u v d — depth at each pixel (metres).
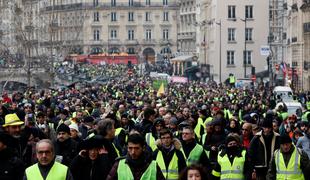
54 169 28.69
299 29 166.62
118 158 29.19
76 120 48.12
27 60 196.62
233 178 35.34
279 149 35.19
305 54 161.62
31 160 36.41
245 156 35.47
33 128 37.91
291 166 34.56
